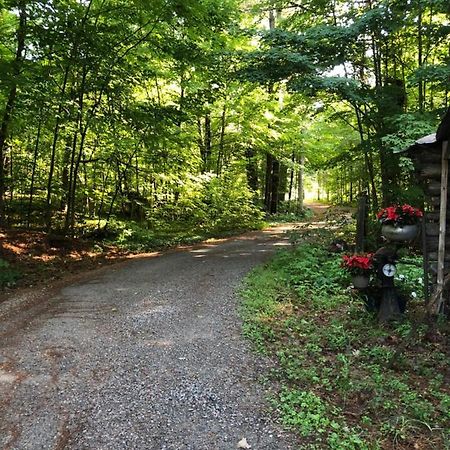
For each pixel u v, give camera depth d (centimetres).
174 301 696
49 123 1150
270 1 1286
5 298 738
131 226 1443
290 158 2534
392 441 332
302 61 967
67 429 340
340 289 729
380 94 1056
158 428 342
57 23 1045
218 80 1272
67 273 952
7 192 1491
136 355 483
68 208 1264
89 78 1196
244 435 334
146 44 1249
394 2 942
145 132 1261
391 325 571
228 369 446
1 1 991
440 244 586
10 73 934
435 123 863
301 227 1158
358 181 1405
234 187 1884
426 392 409
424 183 633
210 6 1143
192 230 1617
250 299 688
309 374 431
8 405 376
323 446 320
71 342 524
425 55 1110
